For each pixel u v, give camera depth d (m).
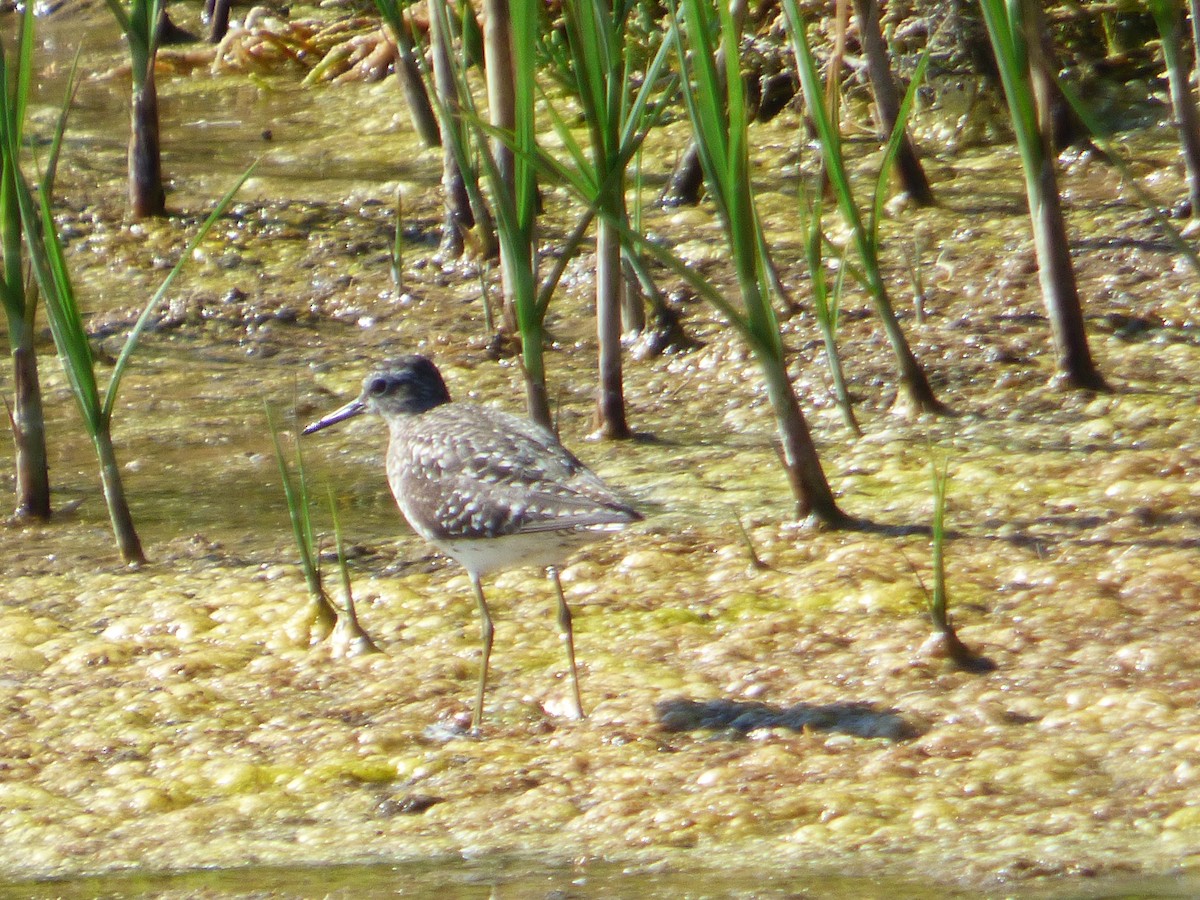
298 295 17.03
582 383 14.70
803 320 15.29
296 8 26.42
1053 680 9.07
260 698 9.67
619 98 10.59
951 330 14.70
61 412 14.76
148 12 18.11
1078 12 18.28
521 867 7.53
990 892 6.95
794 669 9.52
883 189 12.51
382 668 9.98
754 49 19.66
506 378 14.91
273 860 7.79
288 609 10.84
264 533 12.12
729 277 16.38
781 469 12.70
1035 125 12.95
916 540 11.12
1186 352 13.94
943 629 9.41
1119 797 7.78
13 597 11.17
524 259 10.95
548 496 9.00
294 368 15.45
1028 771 8.08
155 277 17.48
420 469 9.61
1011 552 10.80
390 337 16.03
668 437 13.50
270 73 24.50
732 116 10.37
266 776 8.70
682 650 9.93
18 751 9.10
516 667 9.91
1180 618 9.66
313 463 13.47
